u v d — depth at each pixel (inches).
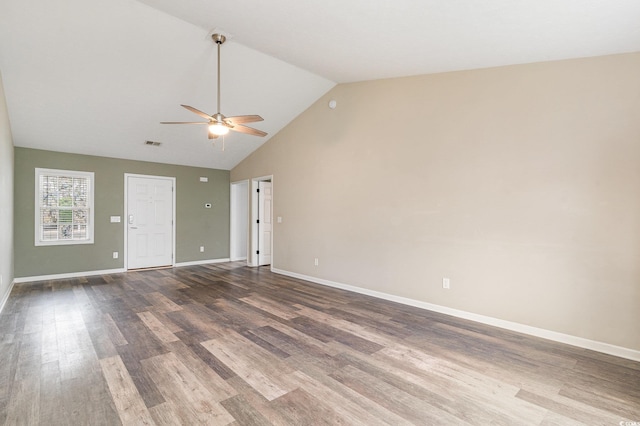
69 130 201.3
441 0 88.4
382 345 115.4
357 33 117.7
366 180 185.0
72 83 160.6
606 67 109.4
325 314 149.7
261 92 196.2
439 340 120.1
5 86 154.6
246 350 110.7
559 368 99.5
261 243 284.0
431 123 154.9
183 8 118.5
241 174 295.7
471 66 137.1
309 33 123.9
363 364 101.2
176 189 279.3
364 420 74.3
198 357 105.3
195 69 165.2
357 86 189.5
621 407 80.2
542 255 123.0
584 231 114.0
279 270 249.1
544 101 122.0
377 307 160.7
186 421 73.2
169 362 101.7
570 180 116.6
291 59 157.6
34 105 172.1
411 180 163.2
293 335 124.3
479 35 106.4
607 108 109.3
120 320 140.3
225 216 310.7
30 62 143.1
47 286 202.8
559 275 119.3
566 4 81.7
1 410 76.8
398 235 169.3
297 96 207.5
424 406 80.0
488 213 136.6
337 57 146.5
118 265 250.1
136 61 152.8
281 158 247.0
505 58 123.5
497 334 125.9
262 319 142.6
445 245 150.3
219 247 306.5
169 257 275.9
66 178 229.3
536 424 73.7
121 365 99.5
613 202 108.5
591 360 104.8
